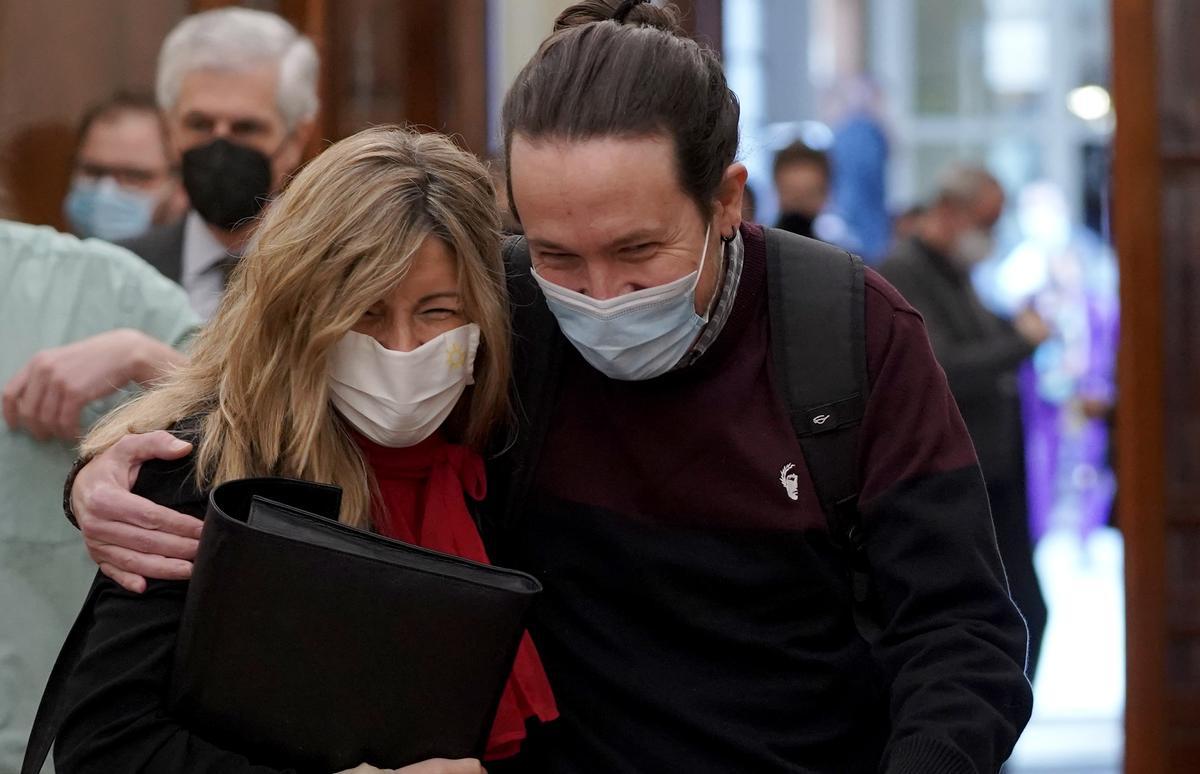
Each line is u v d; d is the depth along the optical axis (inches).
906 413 85.0
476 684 75.2
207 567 73.8
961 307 240.5
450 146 85.3
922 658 80.7
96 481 81.0
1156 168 187.3
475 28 182.7
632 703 86.4
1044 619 209.8
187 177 135.9
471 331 83.0
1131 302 188.4
